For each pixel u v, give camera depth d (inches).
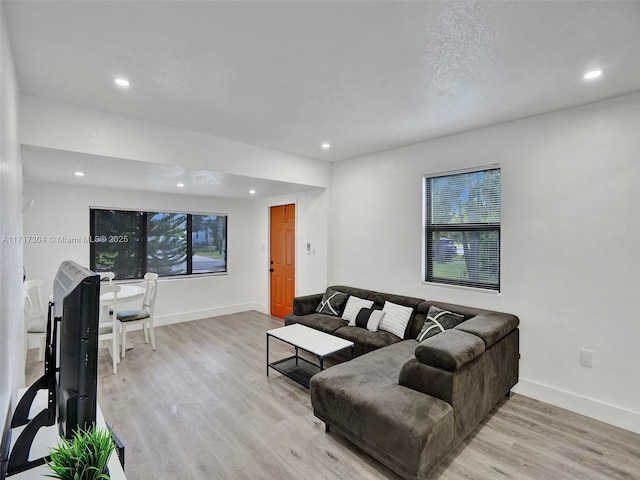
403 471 71.8
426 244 145.6
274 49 73.7
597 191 100.7
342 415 84.8
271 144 147.3
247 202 240.7
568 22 63.5
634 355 94.8
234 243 234.4
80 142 104.3
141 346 164.4
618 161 97.0
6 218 55.2
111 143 110.2
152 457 82.9
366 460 81.8
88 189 175.5
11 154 65.5
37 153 104.7
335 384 89.1
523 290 115.2
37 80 87.3
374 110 108.7
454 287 133.5
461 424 81.7
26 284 139.1
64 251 168.6
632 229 95.0
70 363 42.8
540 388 111.1
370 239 165.5
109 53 74.9
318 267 189.5
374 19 63.2
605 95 96.1
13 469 44.3
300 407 107.0
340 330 139.5
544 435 92.0
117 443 53.6
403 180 151.1
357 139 140.3
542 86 90.9
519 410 105.0
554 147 108.6
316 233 190.2
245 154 145.6
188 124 121.7
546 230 110.3
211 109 107.8
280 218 220.2
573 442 89.0
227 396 114.0
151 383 123.8
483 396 91.7
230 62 79.2
